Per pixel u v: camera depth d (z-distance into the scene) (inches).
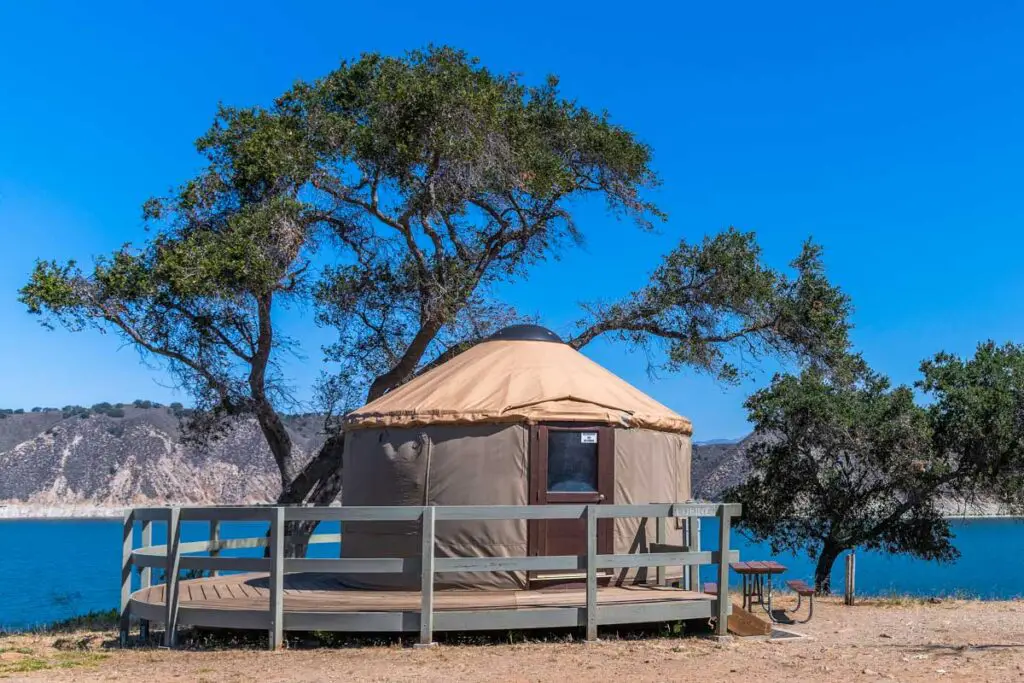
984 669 302.0
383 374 697.0
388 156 629.6
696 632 386.9
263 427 667.4
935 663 316.5
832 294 714.8
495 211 684.7
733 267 693.3
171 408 4862.2
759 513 777.6
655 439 445.7
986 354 749.3
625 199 708.7
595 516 358.3
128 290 581.6
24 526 3671.3
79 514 3890.3
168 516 374.9
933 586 968.3
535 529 407.5
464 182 622.8
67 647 390.6
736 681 284.7
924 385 758.5
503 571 399.2
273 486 3843.5
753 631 383.9
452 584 411.2
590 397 433.1
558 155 684.7
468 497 413.1
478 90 630.5
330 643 356.5
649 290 709.3
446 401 427.2
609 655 330.6
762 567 426.9
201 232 596.4
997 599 579.2
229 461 4074.8
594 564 358.0
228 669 312.2
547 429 416.2
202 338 625.6
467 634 366.3
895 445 730.2
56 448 4389.8
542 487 411.5
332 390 707.4
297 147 617.9
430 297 653.3
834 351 730.2
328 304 655.8
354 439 451.5
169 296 596.7
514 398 422.9
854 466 776.3
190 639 383.2
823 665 313.4
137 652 360.5
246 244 565.6
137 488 4040.4
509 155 629.0
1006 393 717.9
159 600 398.3
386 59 649.0
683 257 701.3
